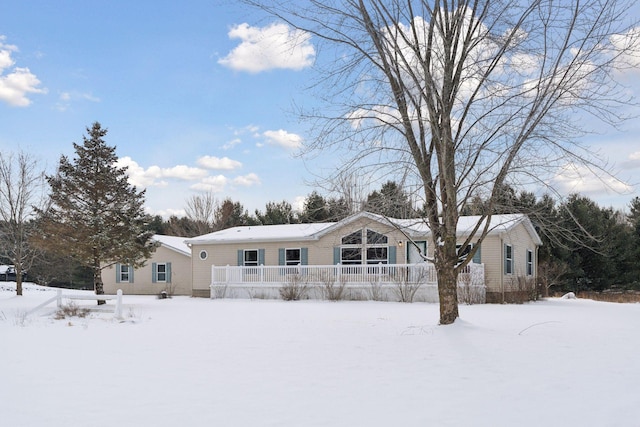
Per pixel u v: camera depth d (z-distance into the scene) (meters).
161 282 32.06
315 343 9.95
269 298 25.48
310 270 24.83
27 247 25.75
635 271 34.50
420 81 10.80
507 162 10.29
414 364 7.86
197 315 16.34
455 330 10.74
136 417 5.38
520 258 25.59
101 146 20.97
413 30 10.84
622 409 5.49
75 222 20.28
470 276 21.22
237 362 8.20
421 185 10.92
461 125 10.90
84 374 7.40
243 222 54.09
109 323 14.12
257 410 5.60
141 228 21.70
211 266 28.41
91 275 44.88
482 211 11.46
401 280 22.77
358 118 10.89
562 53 9.96
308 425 5.08
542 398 5.95
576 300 25.33
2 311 17.44
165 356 8.80
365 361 8.15
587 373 7.13
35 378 7.16
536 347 9.08
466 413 5.42
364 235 23.98
